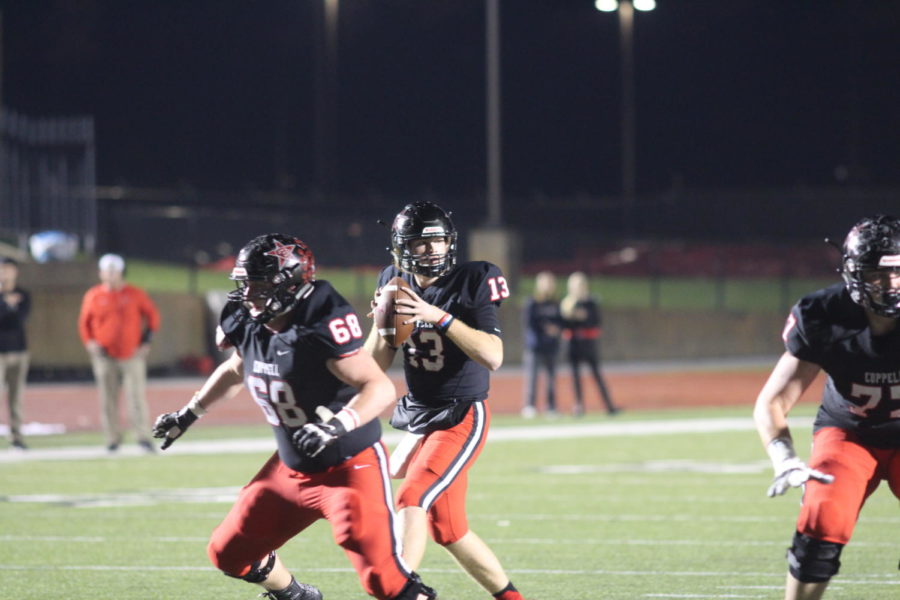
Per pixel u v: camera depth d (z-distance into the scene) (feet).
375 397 45.68
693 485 102.17
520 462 117.91
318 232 281.95
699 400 196.75
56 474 109.81
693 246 350.64
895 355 45.83
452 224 53.88
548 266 334.03
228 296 47.06
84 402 186.39
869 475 47.44
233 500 94.58
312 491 47.44
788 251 357.20
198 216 254.27
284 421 47.42
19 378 126.82
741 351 312.29
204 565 70.28
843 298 46.52
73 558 72.43
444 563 72.18
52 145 241.55
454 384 54.39
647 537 78.79
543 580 65.72
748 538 78.43
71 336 223.92
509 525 83.35
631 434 143.23
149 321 125.80
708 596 61.67
